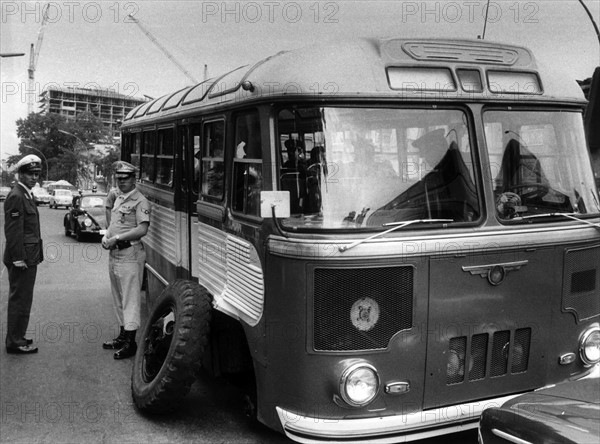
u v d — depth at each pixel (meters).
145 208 6.37
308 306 3.54
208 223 4.99
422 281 3.61
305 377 3.57
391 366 3.60
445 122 3.81
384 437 3.60
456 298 3.69
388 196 3.68
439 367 3.69
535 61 4.15
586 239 4.09
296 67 3.69
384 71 3.70
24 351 6.56
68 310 8.59
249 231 4.04
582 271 4.12
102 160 65.44
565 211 4.15
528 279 3.88
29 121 85.38
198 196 5.33
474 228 3.76
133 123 8.45
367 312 3.54
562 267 4.00
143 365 5.11
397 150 3.72
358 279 3.52
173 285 4.97
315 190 3.63
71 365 6.20
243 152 4.26
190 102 5.62
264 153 3.80
